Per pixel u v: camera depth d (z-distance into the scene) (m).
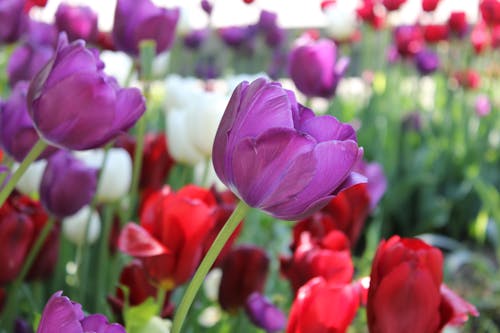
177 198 0.75
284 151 0.61
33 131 0.77
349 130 0.64
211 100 1.00
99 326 0.60
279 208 0.63
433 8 3.67
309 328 0.72
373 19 3.59
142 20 0.95
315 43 1.17
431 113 4.08
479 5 3.47
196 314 1.00
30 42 1.07
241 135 0.62
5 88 1.69
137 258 0.82
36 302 0.94
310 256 0.82
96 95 0.66
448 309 0.71
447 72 4.20
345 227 0.95
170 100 1.31
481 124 3.82
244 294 0.93
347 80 4.14
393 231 3.29
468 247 3.33
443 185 3.58
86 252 0.95
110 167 0.96
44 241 0.89
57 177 0.85
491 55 4.19
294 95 0.64
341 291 0.72
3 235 0.80
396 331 0.69
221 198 0.90
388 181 3.22
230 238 0.81
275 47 3.53
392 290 0.69
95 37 1.06
